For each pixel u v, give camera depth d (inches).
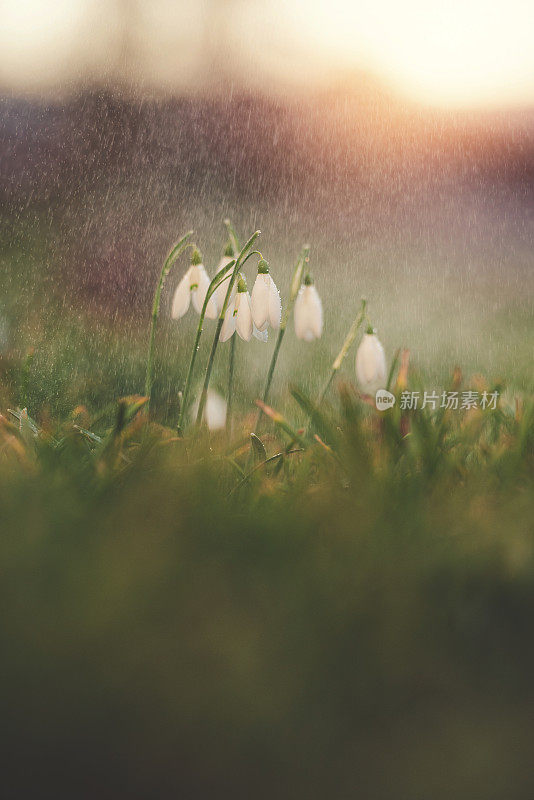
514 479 26.5
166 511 24.5
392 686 21.8
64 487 25.2
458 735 21.3
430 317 52.4
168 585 22.8
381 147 85.6
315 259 66.0
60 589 22.6
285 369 41.7
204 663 21.8
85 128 78.4
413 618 22.6
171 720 21.2
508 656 22.4
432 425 27.7
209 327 48.9
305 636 22.2
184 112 85.0
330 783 20.8
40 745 21.0
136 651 21.9
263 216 72.6
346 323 51.6
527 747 21.2
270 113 87.7
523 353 43.4
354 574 23.2
